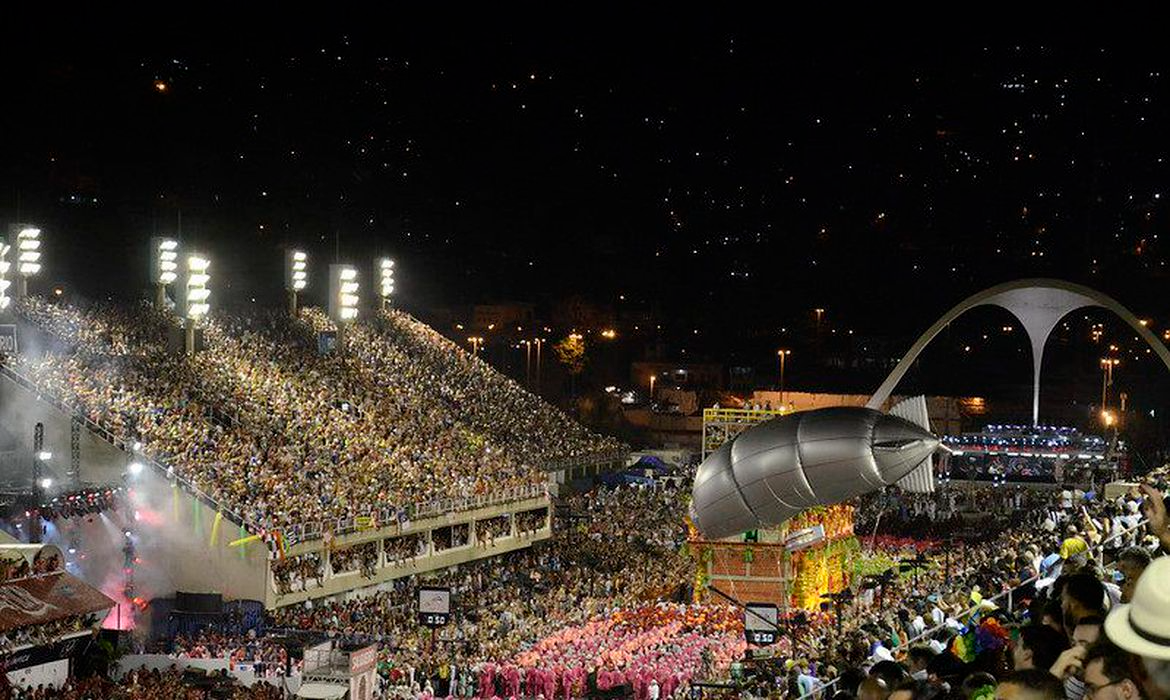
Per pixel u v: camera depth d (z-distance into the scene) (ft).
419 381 374.02
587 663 214.28
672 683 205.98
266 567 237.04
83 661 196.03
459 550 300.20
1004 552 147.33
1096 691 28.48
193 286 299.79
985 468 418.51
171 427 255.91
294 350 345.92
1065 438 403.54
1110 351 556.51
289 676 201.46
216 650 208.33
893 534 365.40
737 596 280.51
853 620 178.40
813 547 280.92
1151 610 26.16
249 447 264.11
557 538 347.15
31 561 201.26
